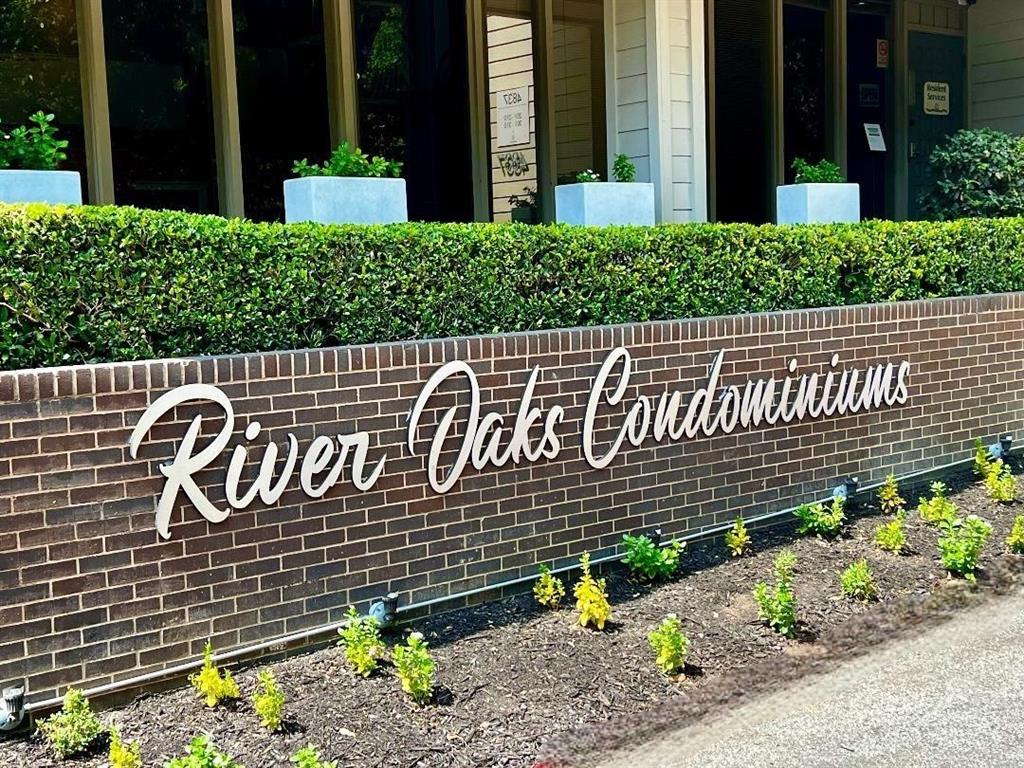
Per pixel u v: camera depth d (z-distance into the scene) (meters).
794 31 11.48
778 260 7.59
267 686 4.55
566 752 4.36
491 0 9.56
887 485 7.76
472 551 5.89
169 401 4.79
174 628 4.86
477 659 5.21
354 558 5.44
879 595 6.08
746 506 7.25
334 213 6.57
